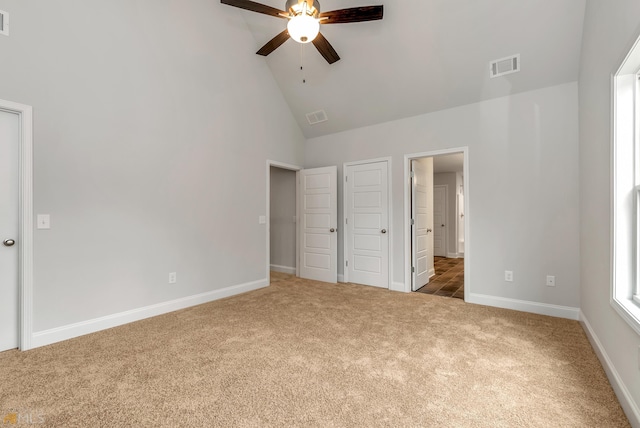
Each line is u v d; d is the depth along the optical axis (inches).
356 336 102.3
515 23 111.3
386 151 168.4
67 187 101.0
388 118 165.3
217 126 148.3
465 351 90.9
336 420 60.7
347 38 137.9
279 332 105.8
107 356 88.0
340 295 154.5
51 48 97.1
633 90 69.6
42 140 95.5
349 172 184.1
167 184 128.4
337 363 83.8
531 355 88.2
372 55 140.7
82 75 104.0
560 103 120.6
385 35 131.1
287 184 213.5
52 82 97.3
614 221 70.9
